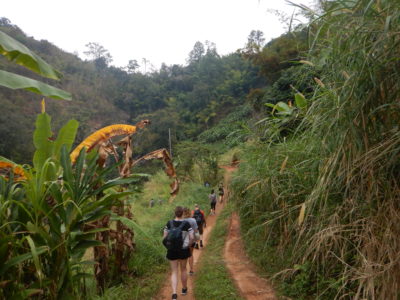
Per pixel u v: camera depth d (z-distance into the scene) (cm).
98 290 416
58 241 273
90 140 404
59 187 310
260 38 6481
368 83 226
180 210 430
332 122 247
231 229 800
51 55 8100
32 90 296
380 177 236
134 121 5488
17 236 262
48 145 333
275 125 425
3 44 262
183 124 6053
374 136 244
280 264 449
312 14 279
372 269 232
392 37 210
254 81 6450
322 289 343
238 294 406
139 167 3331
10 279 240
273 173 438
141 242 619
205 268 531
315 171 341
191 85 8706
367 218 248
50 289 265
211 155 1886
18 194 279
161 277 513
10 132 3006
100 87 8106
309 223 355
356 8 224
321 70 319
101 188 319
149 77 9181
